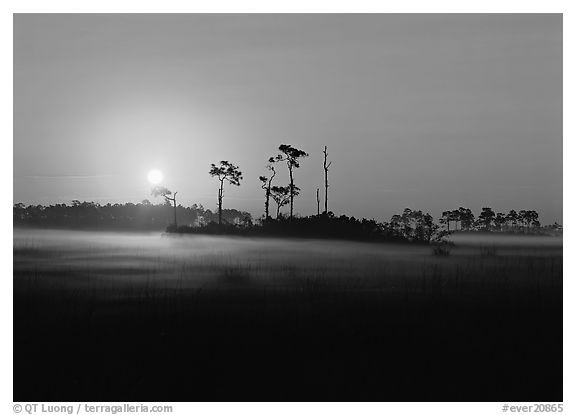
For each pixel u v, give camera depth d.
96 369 19.42
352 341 22.23
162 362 20.02
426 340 22.44
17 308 25.73
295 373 19.27
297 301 28.48
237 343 21.83
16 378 18.61
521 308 27.09
